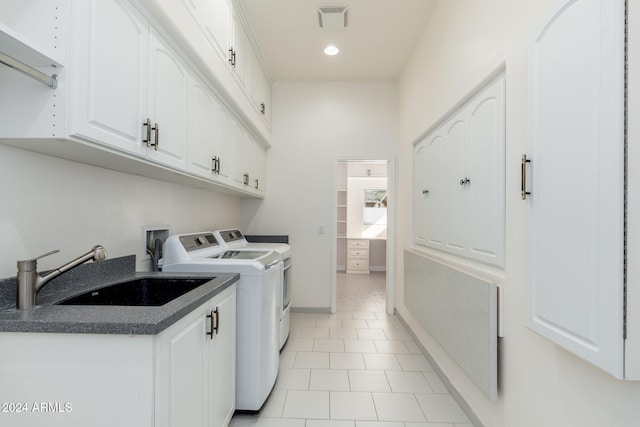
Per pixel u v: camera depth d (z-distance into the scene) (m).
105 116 1.11
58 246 1.32
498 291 1.55
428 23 2.71
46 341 0.99
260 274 1.89
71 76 0.98
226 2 2.20
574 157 0.99
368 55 3.31
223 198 3.29
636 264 0.82
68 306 1.12
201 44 1.77
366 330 3.31
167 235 2.15
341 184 7.07
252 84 2.97
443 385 2.25
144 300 1.70
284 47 3.17
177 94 1.63
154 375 0.99
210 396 1.42
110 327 0.96
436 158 2.51
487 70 1.70
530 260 1.22
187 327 1.21
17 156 1.15
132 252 1.79
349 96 3.95
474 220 1.86
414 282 2.85
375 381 2.29
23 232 1.17
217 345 1.51
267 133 3.70
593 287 0.92
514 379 1.44
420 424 1.83
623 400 0.94
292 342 2.98
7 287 1.10
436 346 2.43
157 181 2.04
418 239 2.99
